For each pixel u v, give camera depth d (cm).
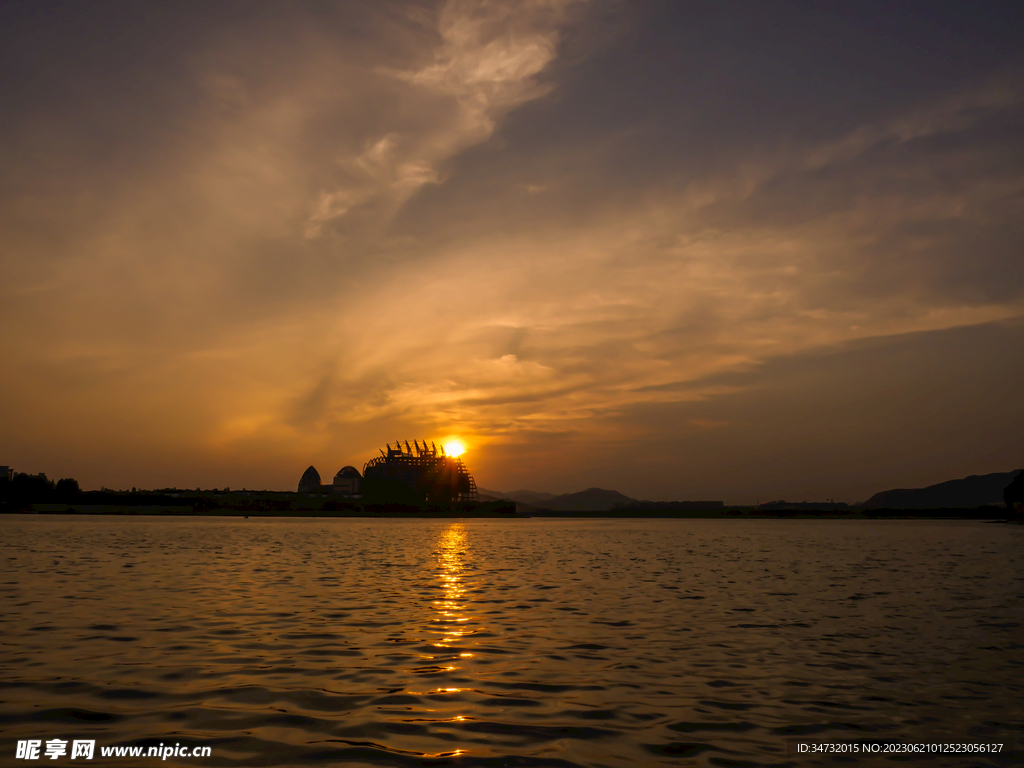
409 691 1290
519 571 3922
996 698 1297
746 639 1866
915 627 2081
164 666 1452
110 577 3170
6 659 1498
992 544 7456
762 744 1030
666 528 14838
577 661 1568
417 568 4038
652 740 1039
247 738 1014
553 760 945
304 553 5122
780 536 10069
